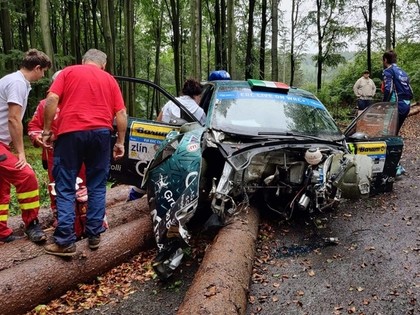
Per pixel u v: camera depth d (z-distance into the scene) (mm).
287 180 4781
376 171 5738
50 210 5320
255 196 5156
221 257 3584
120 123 4168
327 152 4594
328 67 28672
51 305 3553
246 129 4855
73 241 3789
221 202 4195
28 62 4211
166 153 4172
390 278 3697
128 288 3789
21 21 19797
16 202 6195
